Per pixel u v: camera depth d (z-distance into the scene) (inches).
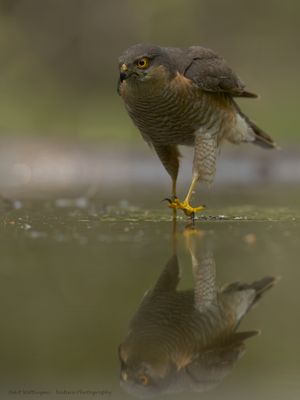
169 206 441.7
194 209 436.8
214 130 445.7
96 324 239.0
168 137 449.1
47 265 315.0
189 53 433.4
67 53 1241.4
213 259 325.7
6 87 1186.6
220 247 351.6
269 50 1273.4
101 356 214.5
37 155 819.4
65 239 376.5
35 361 213.8
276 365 212.1
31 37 1227.9
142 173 781.3
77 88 1218.0
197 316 249.0
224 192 615.8
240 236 380.5
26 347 221.9
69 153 817.5
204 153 441.7
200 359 215.0
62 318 242.8
